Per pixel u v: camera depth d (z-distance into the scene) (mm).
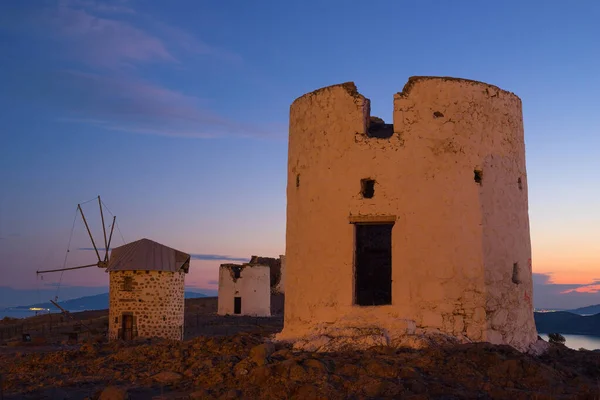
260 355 13273
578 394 11484
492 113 16344
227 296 52562
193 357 14664
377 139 15992
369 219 15766
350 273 15758
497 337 15297
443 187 15539
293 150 17656
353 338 14602
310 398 11203
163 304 31266
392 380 11844
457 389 11641
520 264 16422
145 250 31703
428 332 14914
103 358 15531
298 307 16594
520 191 16891
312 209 16594
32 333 36344
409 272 15289
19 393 12398
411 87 16000
